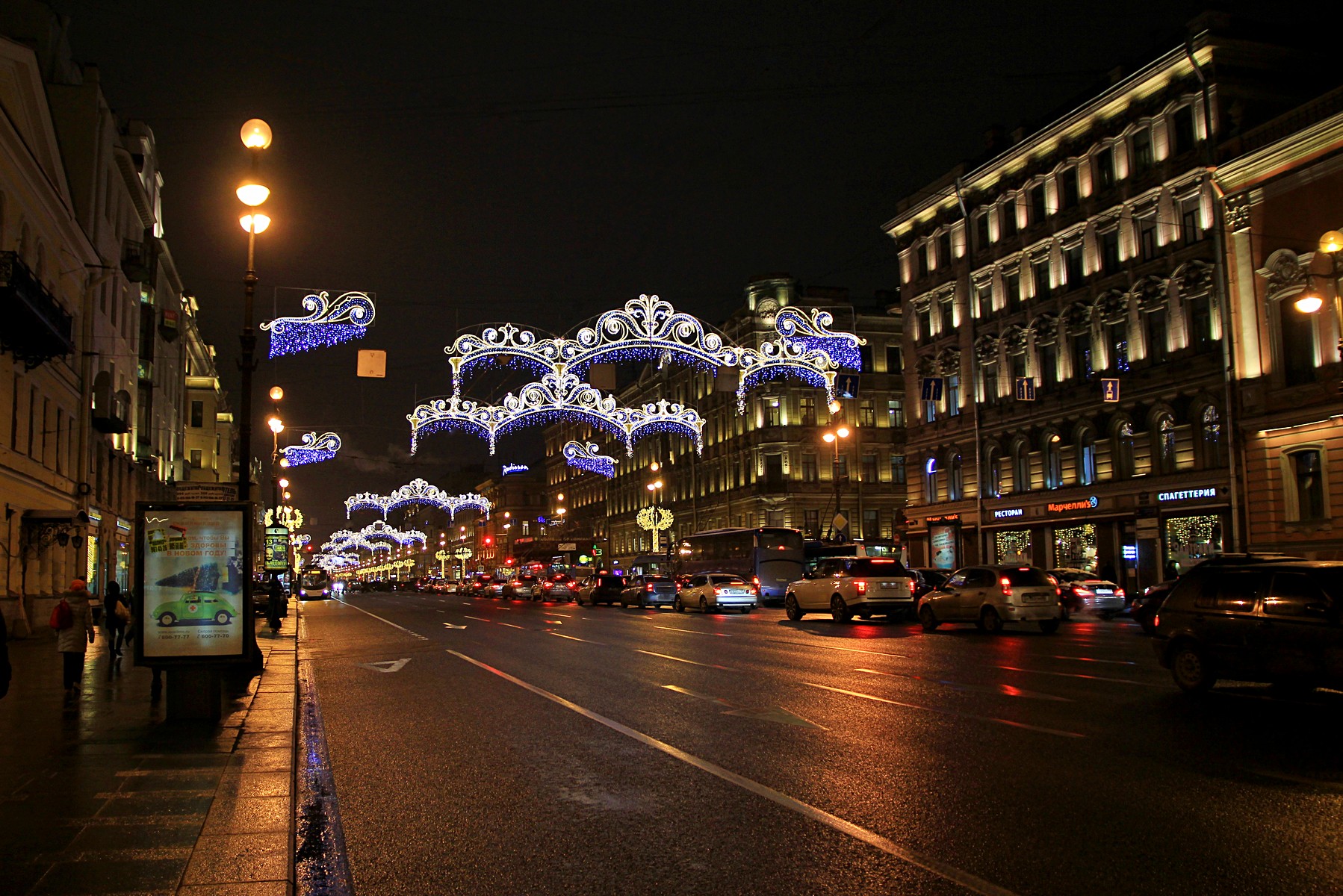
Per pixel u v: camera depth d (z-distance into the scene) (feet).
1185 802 22.97
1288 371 105.40
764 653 63.82
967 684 44.91
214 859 19.04
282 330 72.54
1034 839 20.20
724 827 21.88
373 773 28.96
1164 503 120.37
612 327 89.35
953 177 159.22
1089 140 133.49
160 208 163.94
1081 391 133.59
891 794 24.29
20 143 80.28
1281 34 116.57
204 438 220.23
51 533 95.76
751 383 113.70
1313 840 19.90
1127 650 62.28
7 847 19.93
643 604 151.74
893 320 212.84
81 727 36.60
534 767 29.01
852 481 207.00
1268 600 37.99
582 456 208.03
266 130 50.24
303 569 491.72
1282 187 105.29
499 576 305.73
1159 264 121.90
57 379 102.12
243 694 47.34
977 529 152.35
